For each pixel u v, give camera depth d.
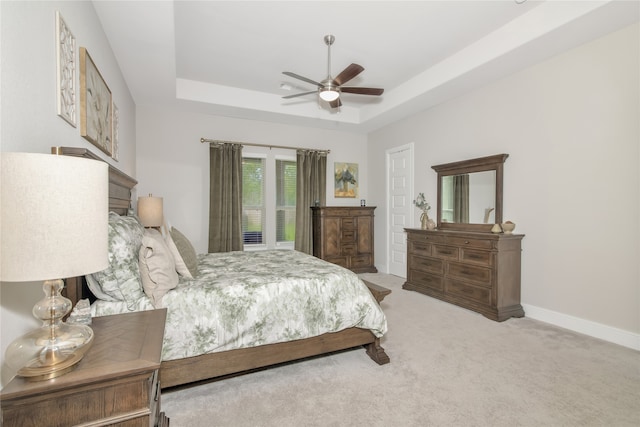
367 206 5.70
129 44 2.71
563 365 2.18
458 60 3.45
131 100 3.99
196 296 1.79
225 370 1.83
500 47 2.99
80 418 0.84
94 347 1.02
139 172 4.44
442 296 3.77
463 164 3.88
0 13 0.99
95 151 2.20
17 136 1.11
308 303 2.03
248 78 4.18
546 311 3.08
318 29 3.01
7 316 1.02
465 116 3.99
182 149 4.69
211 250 4.72
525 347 2.47
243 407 1.73
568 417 1.63
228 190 4.83
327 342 2.13
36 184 0.75
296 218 5.36
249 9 2.70
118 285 1.59
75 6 1.80
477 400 1.78
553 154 3.04
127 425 0.88
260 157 5.23
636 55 2.46
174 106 4.46
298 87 4.47
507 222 3.30
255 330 1.86
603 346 2.50
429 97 4.11
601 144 2.68
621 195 2.56
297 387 1.93
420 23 2.91
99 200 0.88
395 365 2.19
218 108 4.55
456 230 4.03
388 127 5.49
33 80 1.24
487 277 3.23
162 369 1.69
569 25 2.49
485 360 2.26
